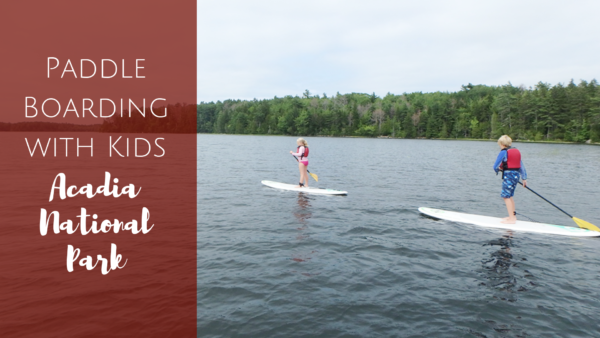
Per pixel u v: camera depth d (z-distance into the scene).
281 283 4.82
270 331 3.68
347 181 15.03
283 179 15.56
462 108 99.81
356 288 4.69
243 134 130.50
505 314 4.04
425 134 102.88
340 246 6.37
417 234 7.21
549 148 52.47
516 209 9.92
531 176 17.73
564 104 75.25
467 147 54.47
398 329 3.73
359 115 117.12
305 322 3.85
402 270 5.31
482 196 11.80
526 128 80.69
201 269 5.33
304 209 9.40
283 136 117.94
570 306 4.22
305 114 115.19
